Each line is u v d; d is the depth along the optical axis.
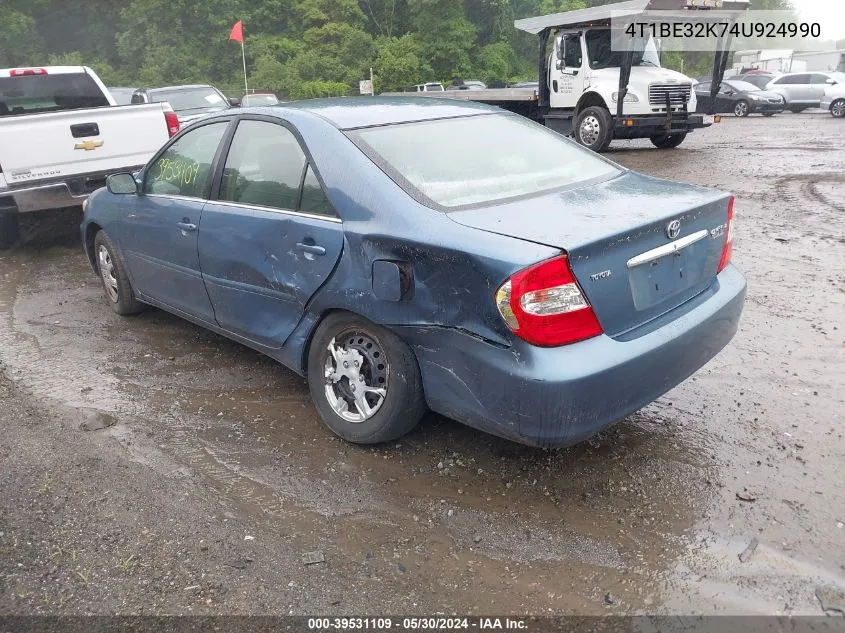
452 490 3.25
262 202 3.87
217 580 2.72
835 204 8.87
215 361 4.75
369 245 3.22
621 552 2.83
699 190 3.60
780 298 5.50
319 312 3.57
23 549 2.89
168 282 4.75
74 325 5.52
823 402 3.90
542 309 2.74
